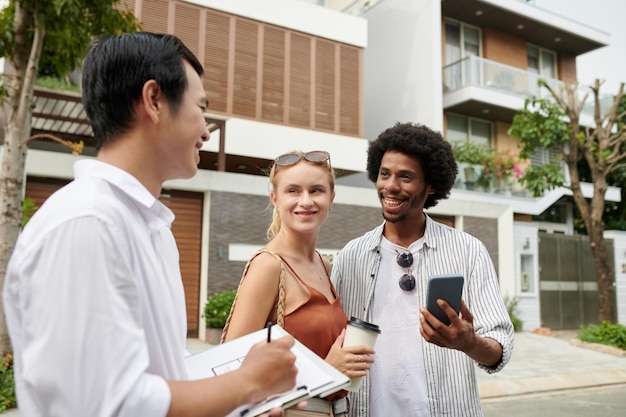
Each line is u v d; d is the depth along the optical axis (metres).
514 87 16.36
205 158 12.36
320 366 1.32
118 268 0.96
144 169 1.17
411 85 15.96
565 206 18.48
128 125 1.14
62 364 0.88
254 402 1.05
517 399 6.96
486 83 15.75
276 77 12.53
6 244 5.42
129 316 0.96
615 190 18.42
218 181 9.82
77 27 5.67
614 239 15.37
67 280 0.90
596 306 14.91
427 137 2.22
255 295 1.81
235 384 1.01
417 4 16.03
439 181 2.28
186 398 0.95
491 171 14.95
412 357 2.13
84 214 0.95
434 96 15.14
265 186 10.23
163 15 11.29
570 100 11.79
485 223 13.52
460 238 2.26
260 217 10.13
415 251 2.27
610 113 11.78
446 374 2.11
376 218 11.80
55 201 1.00
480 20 16.97
